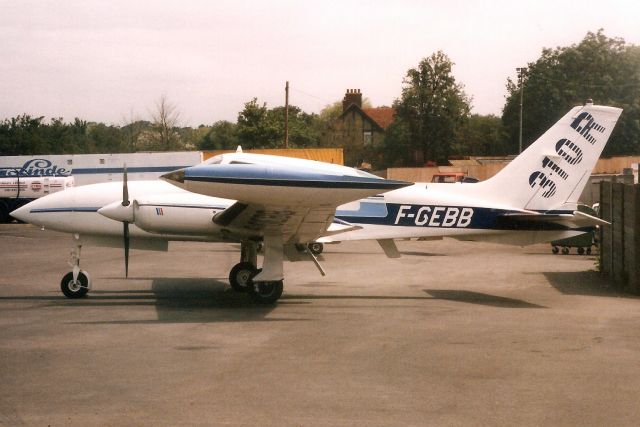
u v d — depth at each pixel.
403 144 71.81
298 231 11.70
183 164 35.53
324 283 14.91
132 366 7.43
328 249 23.42
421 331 9.51
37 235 28.95
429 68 71.81
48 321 10.10
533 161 13.53
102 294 13.04
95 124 75.62
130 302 12.03
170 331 9.39
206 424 5.55
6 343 8.57
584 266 18.47
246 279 13.26
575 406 6.09
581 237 21.47
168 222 12.07
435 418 5.74
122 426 5.49
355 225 13.02
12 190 35.22
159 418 5.69
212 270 17.00
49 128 64.38
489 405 6.11
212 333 9.27
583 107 13.57
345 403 6.14
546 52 68.38
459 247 24.25
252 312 11.01
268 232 11.73
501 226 13.40
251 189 10.07
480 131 75.56
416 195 13.21
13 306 11.55
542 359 7.86
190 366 7.45
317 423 5.59
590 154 13.59
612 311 11.38
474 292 13.75
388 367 7.45
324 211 10.78
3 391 6.46
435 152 71.75
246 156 12.36
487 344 8.66
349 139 74.19
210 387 6.63
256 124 57.47
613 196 15.43
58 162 36.34
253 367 7.42
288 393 6.44
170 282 14.77
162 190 12.78
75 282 12.52
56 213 12.65
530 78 68.19
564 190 13.59
